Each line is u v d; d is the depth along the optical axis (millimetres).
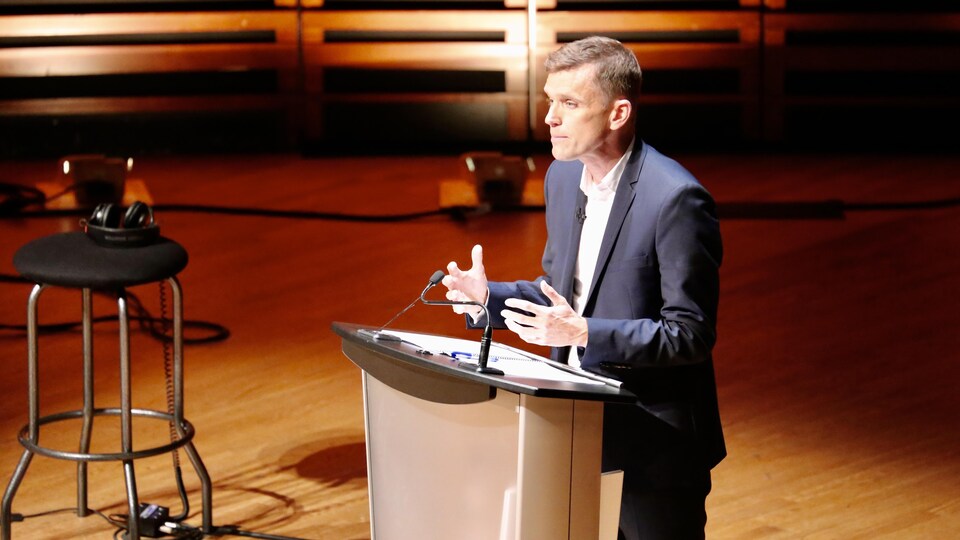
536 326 5629
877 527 8867
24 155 21766
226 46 22000
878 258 16203
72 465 9789
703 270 5809
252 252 16219
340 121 22594
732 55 22547
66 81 21641
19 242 16578
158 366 12117
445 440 5562
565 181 6480
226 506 9086
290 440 10352
